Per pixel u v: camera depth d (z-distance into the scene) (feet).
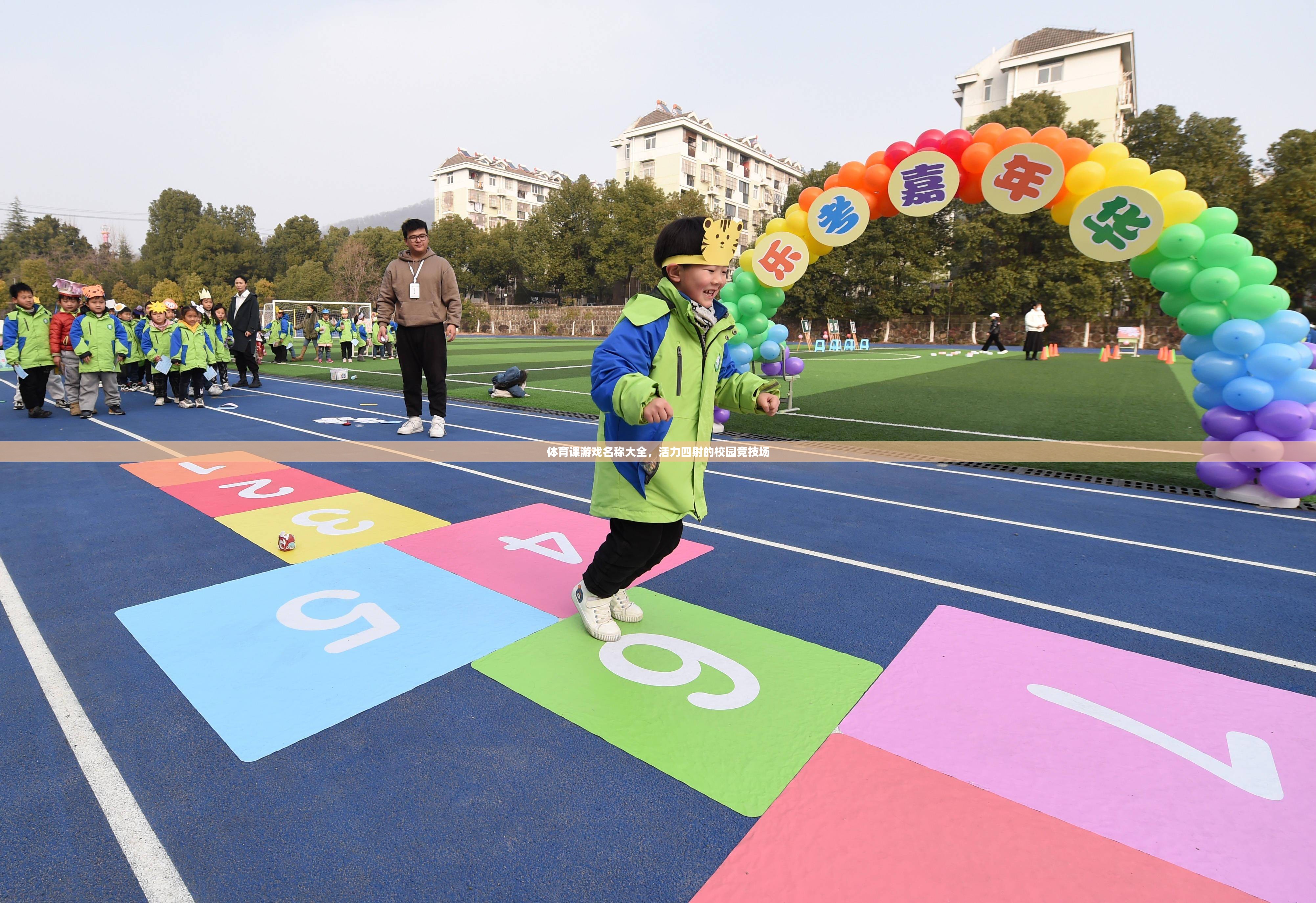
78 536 13.96
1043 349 91.45
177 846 5.87
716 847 5.93
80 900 5.32
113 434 26.78
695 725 7.71
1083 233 19.40
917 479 20.42
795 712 8.00
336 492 17.88
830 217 25.50
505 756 7.11
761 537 14.70
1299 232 93.25
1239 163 105.70
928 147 23.68
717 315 8.29
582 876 5.60
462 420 31.19
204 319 40.88
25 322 30.40
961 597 11.54
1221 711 8.19
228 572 12.10
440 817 6.24
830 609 10.95
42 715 7.74
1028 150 20.68
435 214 295.48
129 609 10.52
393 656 9.20
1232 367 17.53
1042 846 5.98
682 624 10.33
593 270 185.47
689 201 173.78
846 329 138.00
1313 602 11.43
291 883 5.50
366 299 213.46
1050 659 9.37
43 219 354.95
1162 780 6.92
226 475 19.61
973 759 7.18
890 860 5.78
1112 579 12.42
